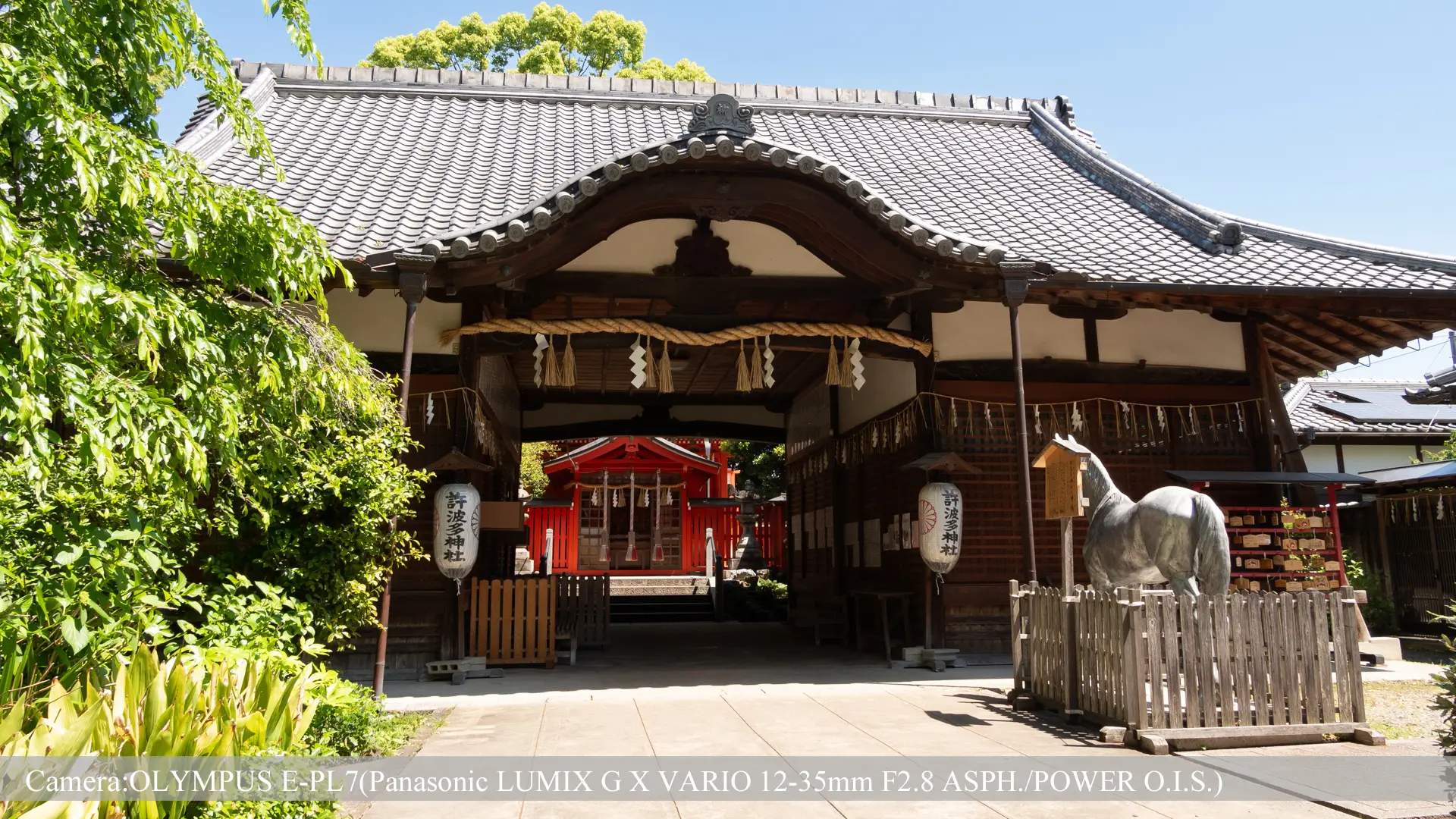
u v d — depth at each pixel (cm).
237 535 570
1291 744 550
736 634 1361
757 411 1602
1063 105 1450
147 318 346
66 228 396
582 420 1548
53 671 400
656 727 627
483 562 1021
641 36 2502
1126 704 560
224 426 410
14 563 382
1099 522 696
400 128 1206
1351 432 1667
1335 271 934
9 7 399
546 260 793
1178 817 418
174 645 458
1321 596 577
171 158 439
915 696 750
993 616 961
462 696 759
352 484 606
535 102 1359
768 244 917
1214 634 564
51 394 329
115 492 425
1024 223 1048
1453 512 1210
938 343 990
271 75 1282
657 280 909
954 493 906
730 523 2527
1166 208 1081
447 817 428
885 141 1323
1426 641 1116
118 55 440
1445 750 462
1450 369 1381
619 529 2486
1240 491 1009
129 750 312
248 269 444
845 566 1246
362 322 904
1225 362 1045
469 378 892
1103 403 1006
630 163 745
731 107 777
